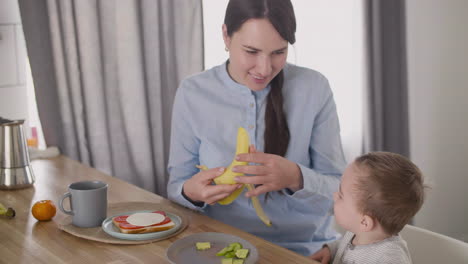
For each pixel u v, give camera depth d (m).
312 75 1.46
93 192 1.15
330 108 1.48
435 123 3.19
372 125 2.79
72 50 1.88
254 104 1.40
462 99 3.26
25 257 1.03
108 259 1.02
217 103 1.43
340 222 1.20
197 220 1.25
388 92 2.85
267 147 1.39
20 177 1.44
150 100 2.11
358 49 2.78
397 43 2.81
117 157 2.07
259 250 1.08
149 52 2.08
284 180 1.25
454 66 3.19
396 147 2.92
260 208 1.27
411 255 1.34
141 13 2.04
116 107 2.04
